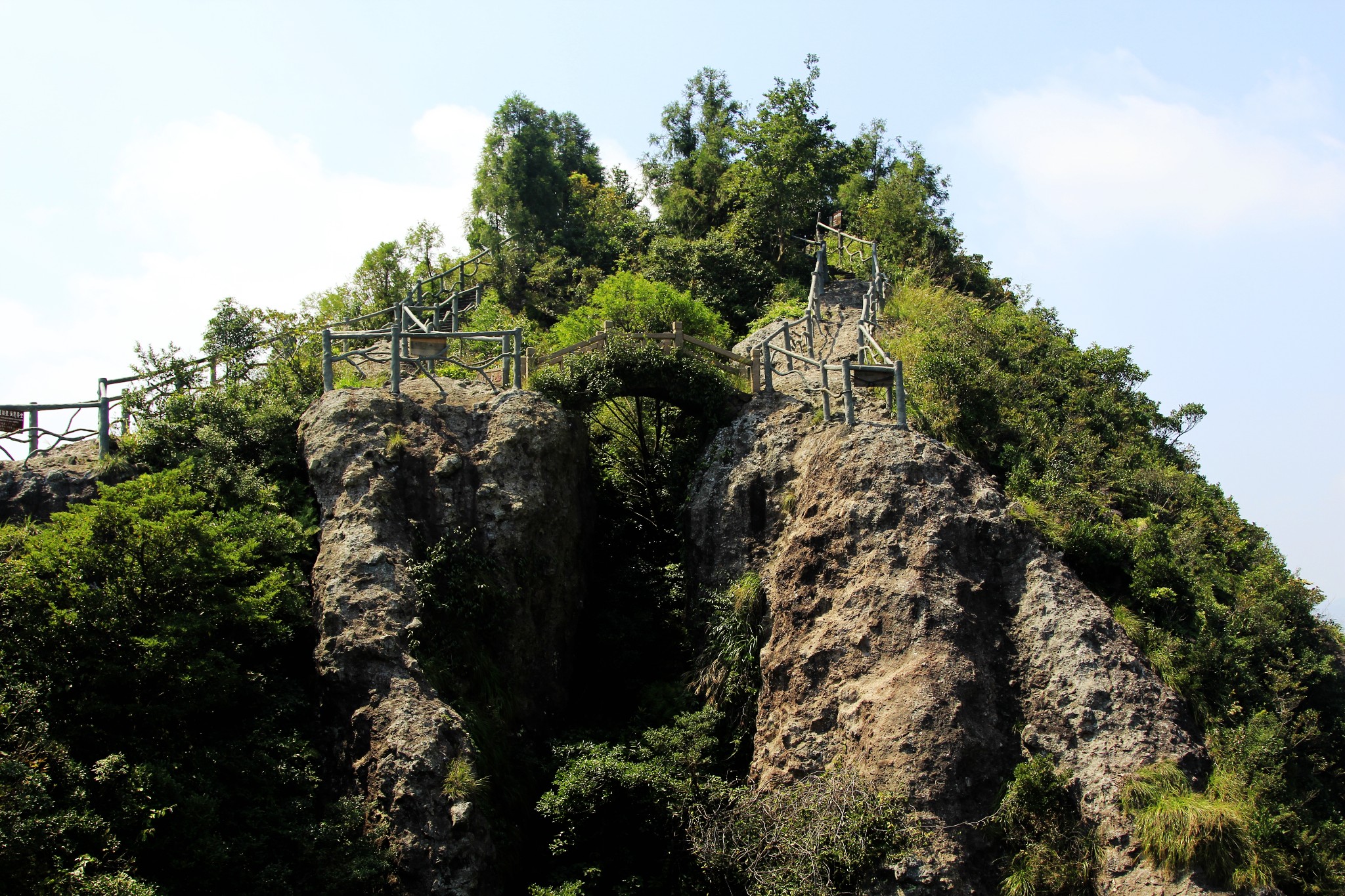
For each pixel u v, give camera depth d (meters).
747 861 20.78
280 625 21.11
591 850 21.83
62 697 18.27
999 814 20.62
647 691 25.17
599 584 27.61
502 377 28.33
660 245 47.25
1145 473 29.88
